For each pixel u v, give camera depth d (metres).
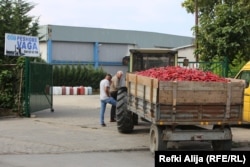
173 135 9.90
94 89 43.72
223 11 20.69
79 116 18.52
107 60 56.69
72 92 36.78
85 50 54.78
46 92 19.92
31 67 18.14
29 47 18.83
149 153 10.78
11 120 16.75
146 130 14.27
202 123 9.87
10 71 18.42
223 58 20.34
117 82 16.44
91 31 55.03
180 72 10.16
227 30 20.22
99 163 9.54
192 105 9.80
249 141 12.37
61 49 52.66
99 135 13.23
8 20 22.17
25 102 17.92
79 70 43.28
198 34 21.52
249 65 14.66
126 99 13.51
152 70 11.10
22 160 9.74
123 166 9.24
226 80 10.19
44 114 19.31
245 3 24.34
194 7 30.80
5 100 18.28
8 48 17.92
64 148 11.12
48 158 10.02
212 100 9.88
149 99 10.25
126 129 13.57
